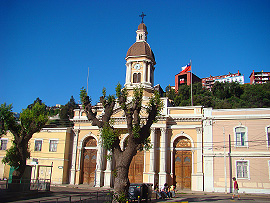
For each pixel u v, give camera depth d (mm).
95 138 46406
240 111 38969
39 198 26453
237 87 87500
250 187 36062
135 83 48312
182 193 36594
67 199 25297
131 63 49500
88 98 25312
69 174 46750
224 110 39625
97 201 19391
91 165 46125
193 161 40312
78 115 48188
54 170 46125
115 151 22641
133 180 42688
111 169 43469
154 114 23641
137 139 22375
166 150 41469
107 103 24453
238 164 37312
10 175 37250
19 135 32031
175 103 84750
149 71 49156
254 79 118750
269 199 28438
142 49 49562
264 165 36281
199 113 41719
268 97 78500
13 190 27359
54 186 42562
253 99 78938
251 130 37938
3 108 31547
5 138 49188
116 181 21719
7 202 23094
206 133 39688
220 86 90875
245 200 27125
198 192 37062
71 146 47938
